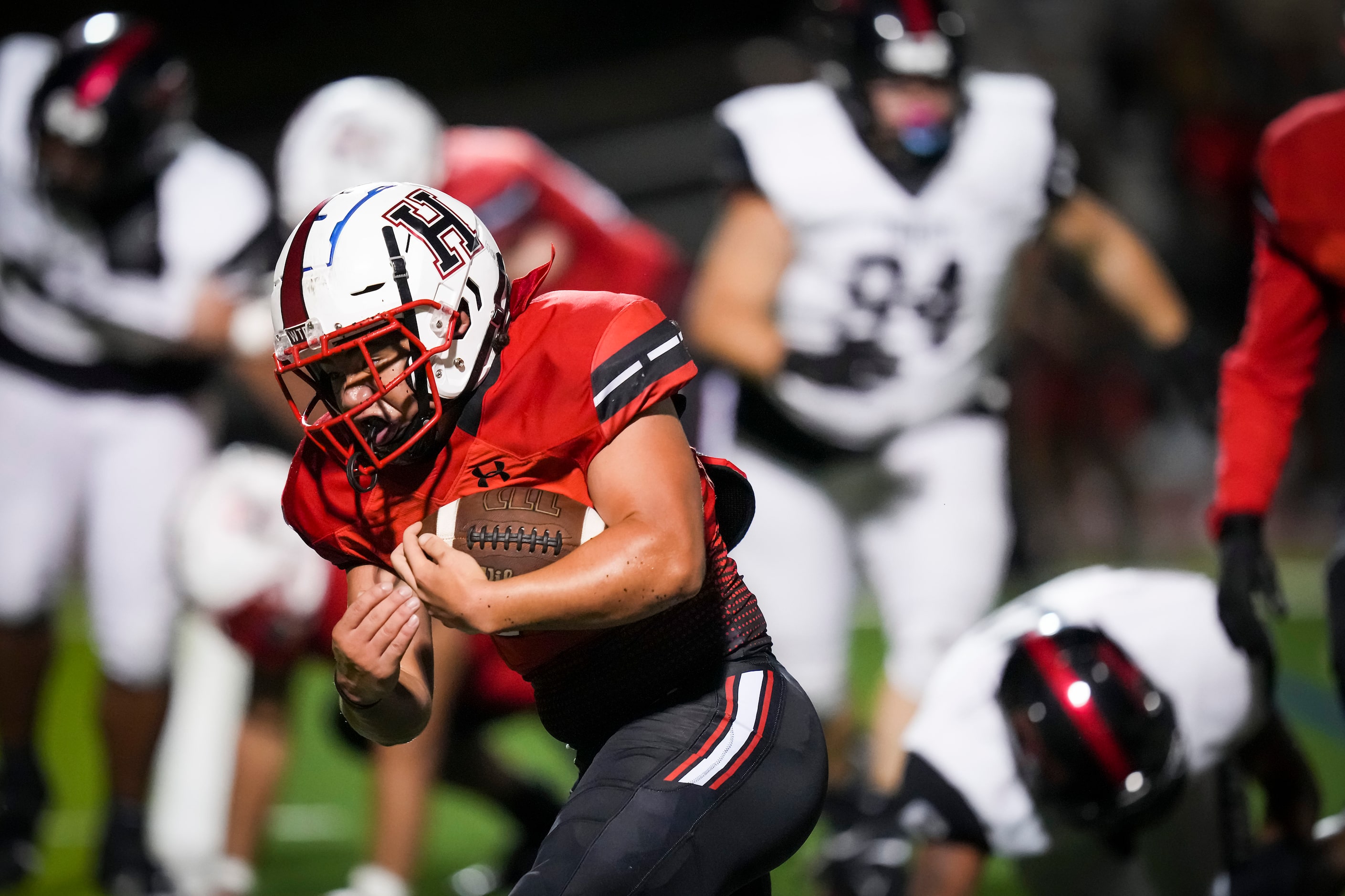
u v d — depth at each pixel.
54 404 13.71
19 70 14.01
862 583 14.08
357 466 6.76
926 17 12.38
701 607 7.10
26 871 13.57
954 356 12.69
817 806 7.06
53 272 13.57
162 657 13.42
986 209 12.60
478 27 43.06
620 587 6.37
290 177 13.63
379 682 6.77
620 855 6.56
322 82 42.41
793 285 12.63
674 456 6.64
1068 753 8.63
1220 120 32.12
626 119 40.00
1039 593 9.96
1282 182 8.95
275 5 42.72
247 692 12.82
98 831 15.41
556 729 7.34
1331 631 9.08
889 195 12.49
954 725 9.16
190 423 14.06
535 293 7.00
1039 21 32.91
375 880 11.91
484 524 6.73
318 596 12.09
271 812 12.85
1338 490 29.50
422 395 6.66
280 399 14.05
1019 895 12.63
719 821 6.73
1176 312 12.74
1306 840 9.70
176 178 13.84
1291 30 32.31
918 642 12.54
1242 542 9.30
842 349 12.56
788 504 12.63
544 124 40.41
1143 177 32.44
